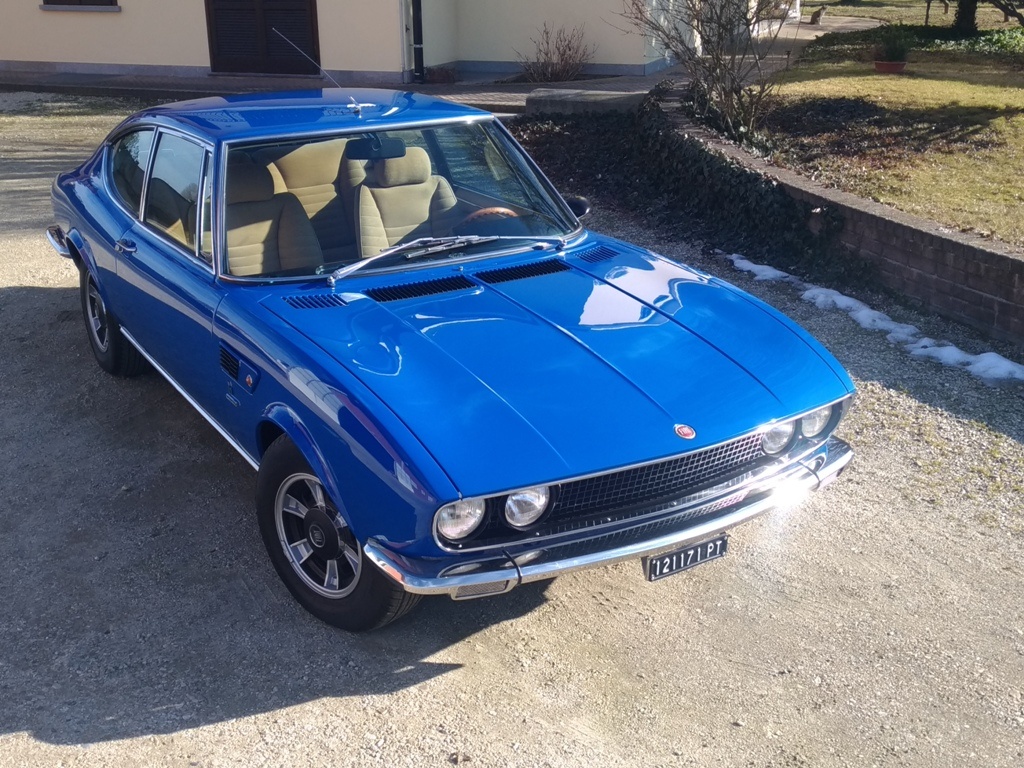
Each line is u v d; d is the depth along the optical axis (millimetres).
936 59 17406
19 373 5660
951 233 6316
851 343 6035
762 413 3314
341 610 3412
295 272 3951
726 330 3736
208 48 17156
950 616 3623
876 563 3941
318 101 4820
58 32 17703
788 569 3910
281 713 3121
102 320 5543
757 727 3100
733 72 10211
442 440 2932
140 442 4887
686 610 3670
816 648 3459
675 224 8656
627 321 3695
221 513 4262
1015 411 5121
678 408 3232
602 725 3104
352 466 3037
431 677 3301
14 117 14164
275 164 4129
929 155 9727
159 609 3623
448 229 4324
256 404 3562
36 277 7324
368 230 4176
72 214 5426
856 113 11719
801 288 7066
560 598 3740
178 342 4227
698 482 3275
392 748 2986
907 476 4574
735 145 9141
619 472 3057
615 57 16922
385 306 3674
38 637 3459
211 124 4328
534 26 17219
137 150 4930
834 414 3629
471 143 4684
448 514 2852
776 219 7645
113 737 3008
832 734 3076
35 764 2889
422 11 16312
